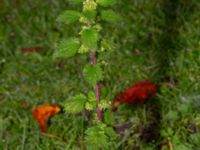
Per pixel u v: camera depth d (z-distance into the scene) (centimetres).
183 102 48
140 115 48
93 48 28
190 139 45
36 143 46
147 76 53
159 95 49
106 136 32
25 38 63
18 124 49
